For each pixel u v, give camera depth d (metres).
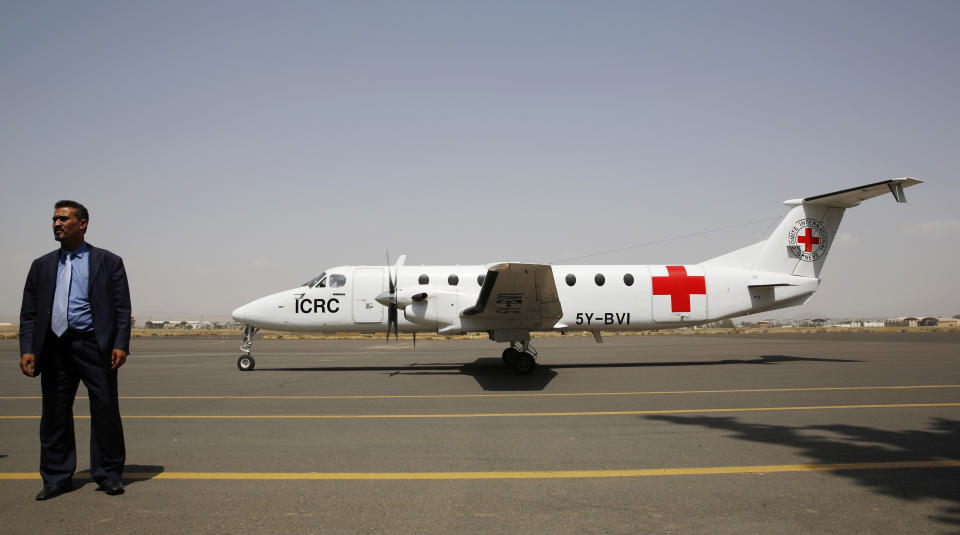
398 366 15.98
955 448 5.88
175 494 4.51
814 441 6.21
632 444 6.12
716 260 16.59
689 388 10.66
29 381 12.80
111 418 4.51
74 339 4.43
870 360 16.95
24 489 4.67
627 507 4.15
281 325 15.37
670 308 15.84
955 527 3.73
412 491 4.55
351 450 5.91
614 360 17.45
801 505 4.18
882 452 5.71
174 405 8.94
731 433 6.64
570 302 15.59
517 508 4.14
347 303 15.44
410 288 14.20
